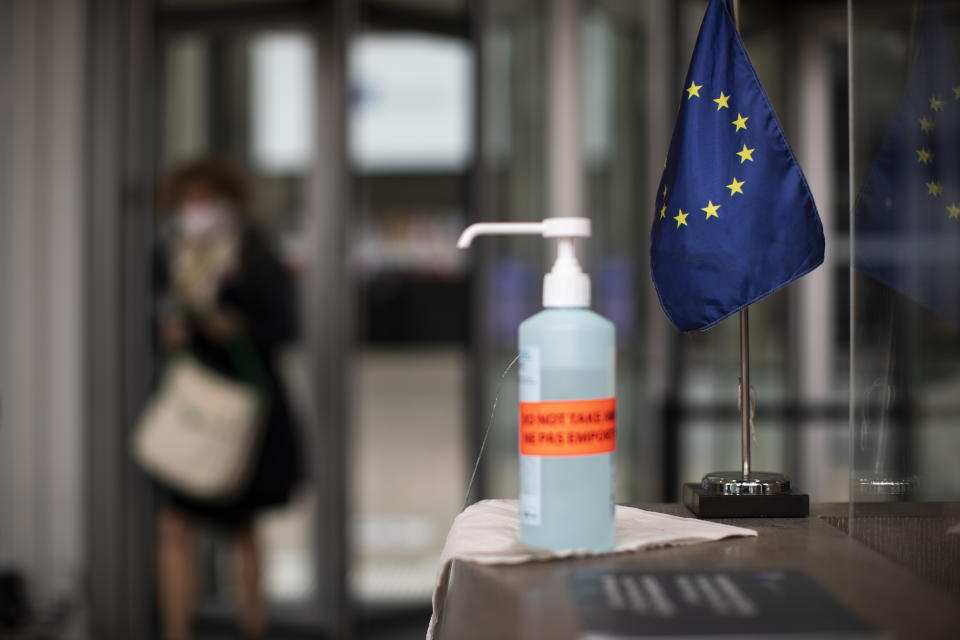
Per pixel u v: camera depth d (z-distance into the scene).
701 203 0.67
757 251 0.66
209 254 2.51
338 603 2.79
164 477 2.40
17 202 2.72
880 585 0.51
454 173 2.85
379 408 3.46
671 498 2.67
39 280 2.72
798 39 2.50
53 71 2.73
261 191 2.87
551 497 0.57
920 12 0.62
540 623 0.45
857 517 0.63
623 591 0.50
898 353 0.63
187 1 2.85
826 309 2.56
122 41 2.77
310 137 2.85
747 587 0.50
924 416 0.63
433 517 3.11
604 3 2.76
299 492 2.82
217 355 2.46
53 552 2.71
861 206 0.63
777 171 0.66
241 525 2.56
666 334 2.70
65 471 2.72
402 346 2.89
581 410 0.57
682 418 2.66
